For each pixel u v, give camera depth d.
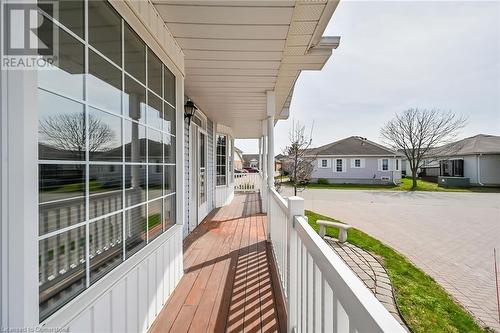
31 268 0.87
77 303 1.13
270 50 2.48
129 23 1.62
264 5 1.81
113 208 1.46
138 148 1.79
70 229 1.12
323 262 0.97
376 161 21.53
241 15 1.92
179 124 2.58
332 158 22.23
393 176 21.23
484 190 17.02
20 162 0.84
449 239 5.82
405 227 6.93
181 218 2.61
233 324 1.91
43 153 0.99
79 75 1.19
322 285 0.99
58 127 1.06
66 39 1.11
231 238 4.13
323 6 2.00
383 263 4.05
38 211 0.95
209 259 3.19
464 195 14.55
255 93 4.02
